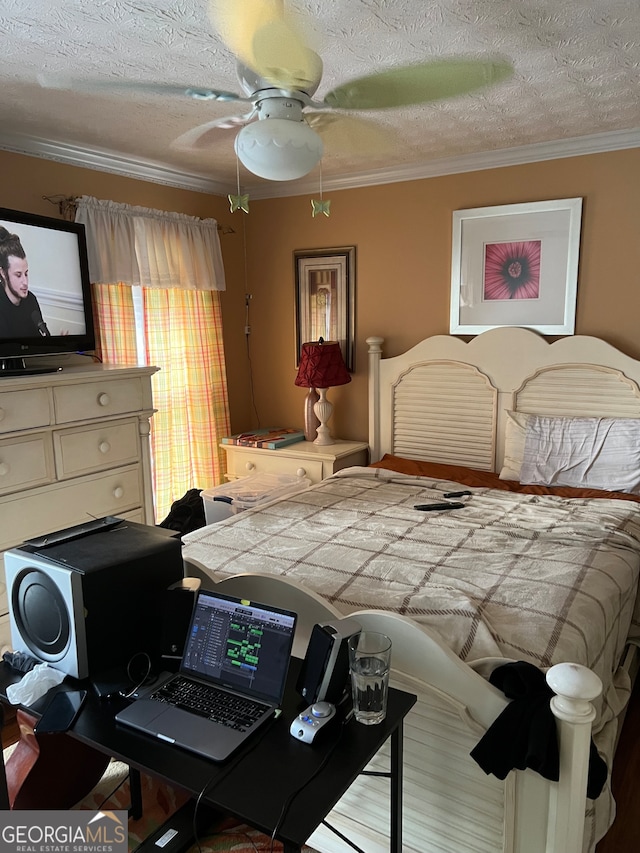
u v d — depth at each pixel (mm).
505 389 3463
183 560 1933
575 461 3082
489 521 2607
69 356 3188
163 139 3029
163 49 1979
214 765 1217
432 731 1545
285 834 1045
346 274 4012
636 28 1852
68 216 3131
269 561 2213
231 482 3732
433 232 3678
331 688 1378
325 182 3943
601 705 1739
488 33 1887
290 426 4457
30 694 1457
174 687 1461
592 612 1828
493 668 1521
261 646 1436
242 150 1805
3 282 2592
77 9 1689
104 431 2826
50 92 2357
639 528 2541
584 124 2875
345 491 3154
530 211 3340
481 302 3562
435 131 2953
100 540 1696
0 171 2867
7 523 2455
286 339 4348
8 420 2414
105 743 1292
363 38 1917
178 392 3840
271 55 1577
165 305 3701
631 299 3172
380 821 1698
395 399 3855
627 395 3139
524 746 1311
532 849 1421
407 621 1536
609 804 1620
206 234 3863
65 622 1502
